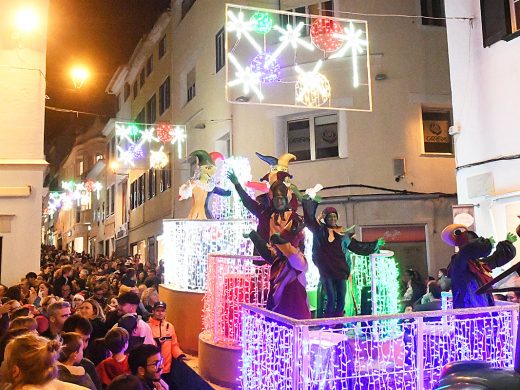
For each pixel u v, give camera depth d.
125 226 30.80
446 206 14.95
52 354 3.07
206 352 6.81
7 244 13.09
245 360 5.61
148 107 27.17
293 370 4.61
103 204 38.22
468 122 10.66
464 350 5.62
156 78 25.83
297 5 16.03
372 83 15.30
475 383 3.48
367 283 8.01
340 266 6.43
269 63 10.93
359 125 15.20
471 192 10.47
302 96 12.97
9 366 3.03
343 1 15.48
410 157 15.23
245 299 7.04
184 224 9.65
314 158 15.80
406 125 15.30
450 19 11.17
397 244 14.77
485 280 5.96
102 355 5.66
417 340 5.05
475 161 10.45
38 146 13.59
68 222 50.44
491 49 10.13
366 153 15.14
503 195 9.55
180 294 8.88
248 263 7.48
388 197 14.82
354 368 5.16
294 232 5.88
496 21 9.92
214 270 7.37
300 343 4.62
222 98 17.89
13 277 13.03
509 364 5.21
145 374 4.65
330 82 15.31
